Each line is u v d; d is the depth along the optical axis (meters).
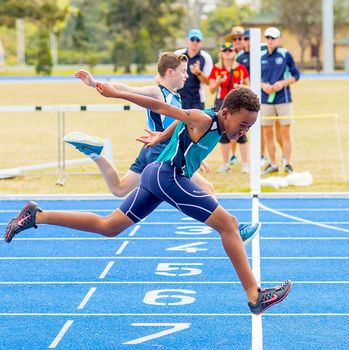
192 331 9.01
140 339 8.77
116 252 12.73
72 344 8.63
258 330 9.02
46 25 92.81
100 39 115.38
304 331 8.98
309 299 10.16
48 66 88.38
